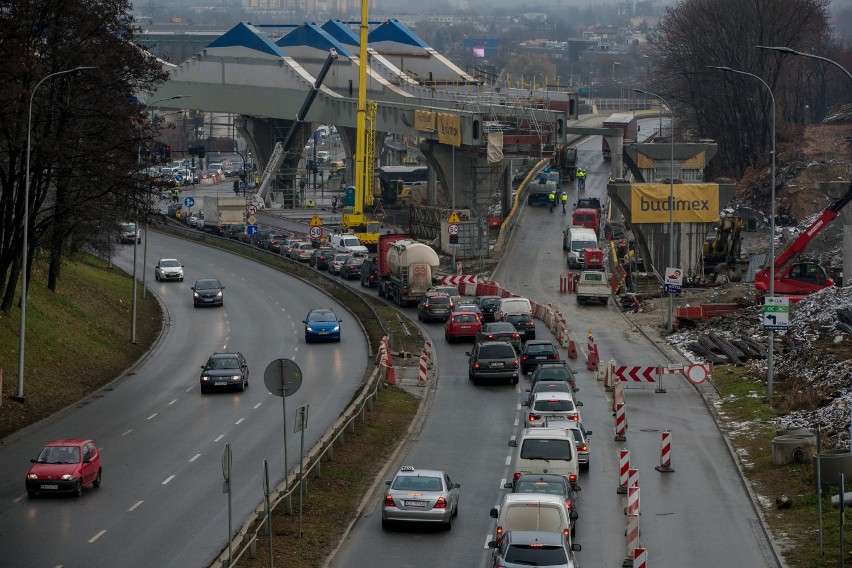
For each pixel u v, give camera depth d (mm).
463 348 118375
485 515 60000
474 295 153875
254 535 50969
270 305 152625
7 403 88000
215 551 52438
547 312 131000
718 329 117562
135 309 125875
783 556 52062
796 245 131250
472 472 69312
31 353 102938
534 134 192500
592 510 61281
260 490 64312
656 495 64188
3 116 97625
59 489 62125
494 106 196375
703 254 161000
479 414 87312
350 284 173000
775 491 64000
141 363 114938
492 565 45688
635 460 72625
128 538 54656
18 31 95562
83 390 99250
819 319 105625
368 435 78688
